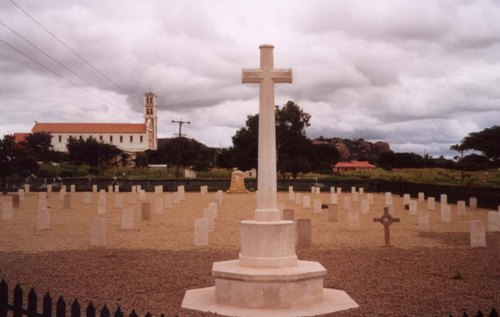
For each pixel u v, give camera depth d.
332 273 12.39
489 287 10.84
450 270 12.80
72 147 112.56
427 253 15.62
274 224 9.40
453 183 58.34
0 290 7.14
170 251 15.95
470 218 27.94
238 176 56.88
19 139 142.00
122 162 119.19
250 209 34.00
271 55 9.88
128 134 149.75
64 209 33.47
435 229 22.62
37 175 76.25
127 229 22.16
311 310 8.85
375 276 12.03
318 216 29.25
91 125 150.12
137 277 11.88
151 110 162.88
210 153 122.50
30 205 36.88
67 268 12.94
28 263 13.62
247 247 9.53
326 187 64.69
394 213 31.03
